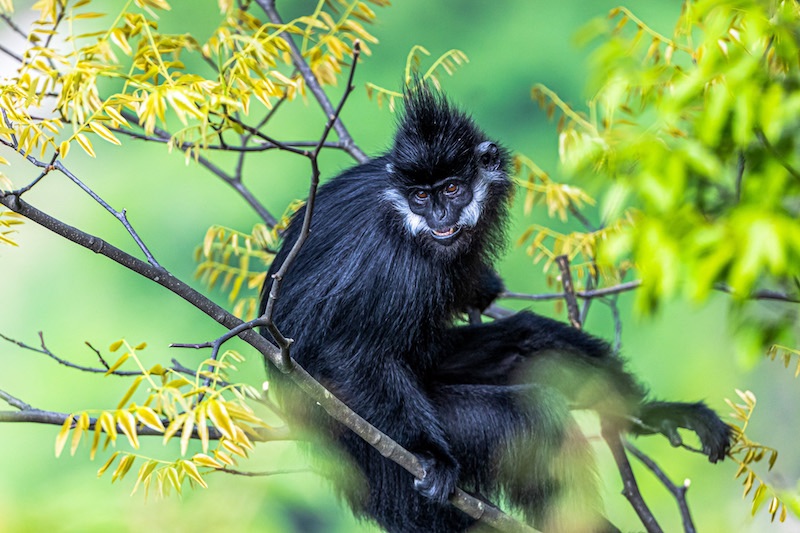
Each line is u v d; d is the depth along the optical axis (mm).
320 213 10469
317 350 9961
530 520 10039
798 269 7477
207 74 26234
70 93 8031
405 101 11070
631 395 11078
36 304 27438
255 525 8617
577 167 9430
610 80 8953
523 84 26188
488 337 11102
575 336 11172
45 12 10055
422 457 9250
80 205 27531
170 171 26688
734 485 21656
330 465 10148
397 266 10227
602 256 8602
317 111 25641
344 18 10547
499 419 10008
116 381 25875
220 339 6809
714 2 7926
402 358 10117
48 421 7980
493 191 11055
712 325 26781
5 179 7883
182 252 26328
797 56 8078
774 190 8062
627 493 10648
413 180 10469
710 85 8586
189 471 6707
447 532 10148
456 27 26781
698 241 7555
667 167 7914
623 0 25656
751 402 9500
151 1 9242
